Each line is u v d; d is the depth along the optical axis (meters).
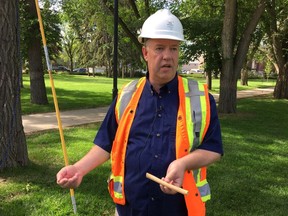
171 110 2.05
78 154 6.90
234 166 6.49
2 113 5.67
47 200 4.72
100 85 29.62
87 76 53.44
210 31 13.20
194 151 1.99
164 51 2.02
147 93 2.12
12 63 5.66
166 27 1.99
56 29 14.76
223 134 9.52
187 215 2.04
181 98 2.05
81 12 16.16
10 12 5.52
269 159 7.11
